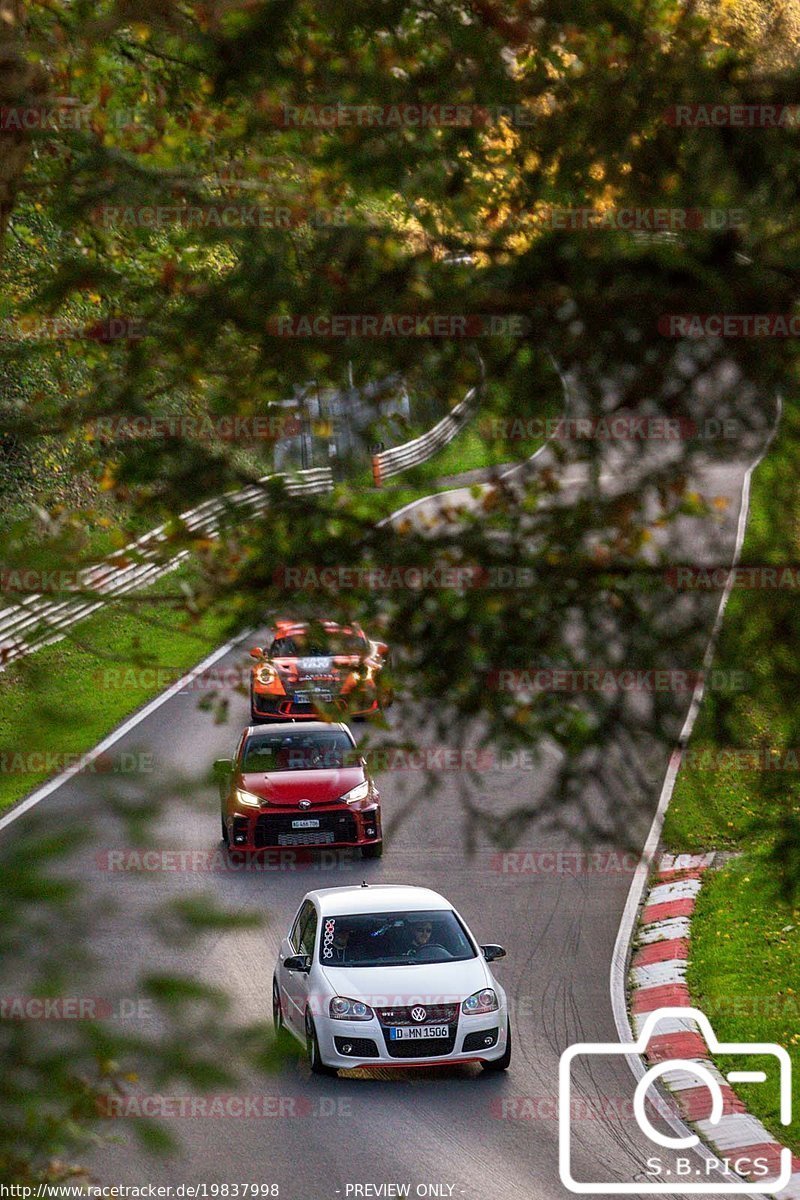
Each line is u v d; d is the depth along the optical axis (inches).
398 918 1200.2
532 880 1589.6
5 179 564.1
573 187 449.4
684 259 402.6
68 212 468.1
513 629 457.1
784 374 418.6
